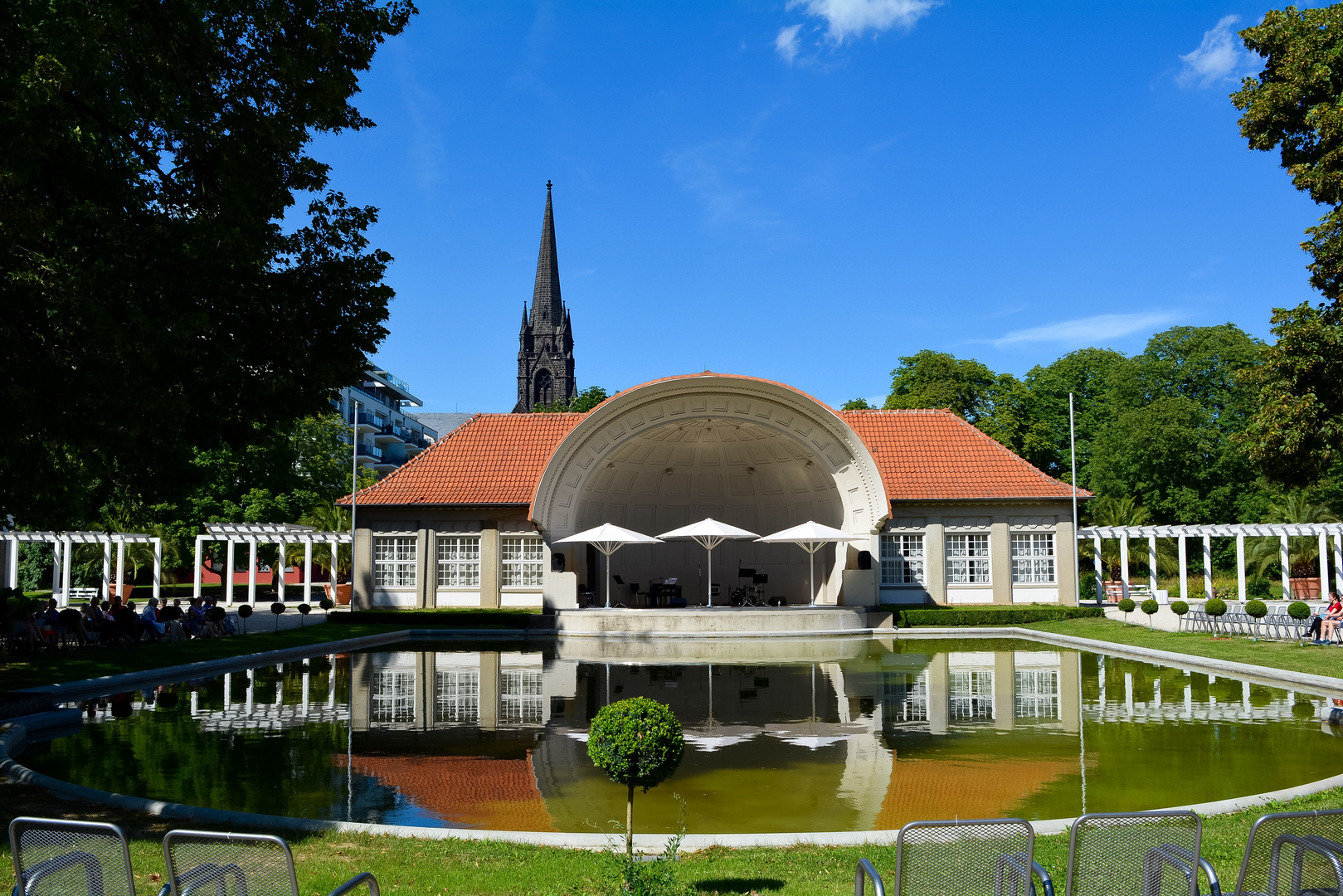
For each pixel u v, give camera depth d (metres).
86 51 11.51
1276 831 5.18
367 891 6.54
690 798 10.04
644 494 38.66
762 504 39.03
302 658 24.59
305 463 54.47
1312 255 17.81
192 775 11.05
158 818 8.58
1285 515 44.16
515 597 35.28
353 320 15.53
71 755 12.16
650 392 33.19
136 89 13.30
